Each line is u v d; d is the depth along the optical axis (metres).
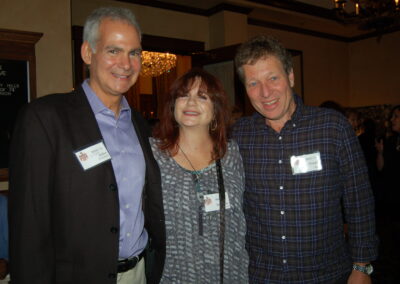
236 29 6.47
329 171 1.64
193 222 1.69
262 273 1.69
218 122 1.81
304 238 1.63
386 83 8.92
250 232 1.79
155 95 10.45
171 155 1.77
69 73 3.96
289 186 1.65
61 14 3.92
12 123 3.53
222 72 5.83
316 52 8.81
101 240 1.43
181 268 1.68
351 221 1.65
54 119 1.39
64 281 1.39
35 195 1.30
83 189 1.41
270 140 1.72
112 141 1.57
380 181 4.23
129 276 1.61
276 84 1.63
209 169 1.77
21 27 3.70
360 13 5.00
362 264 1.64
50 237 1.36
